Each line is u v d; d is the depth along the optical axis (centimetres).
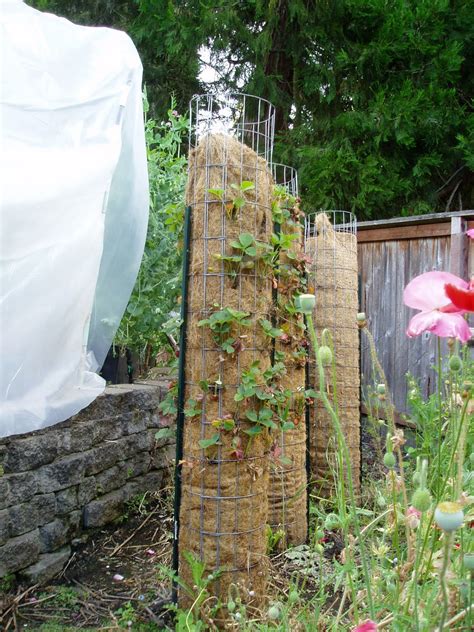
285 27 902
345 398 371
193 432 237
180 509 242
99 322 331
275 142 909
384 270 542
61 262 244
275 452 256
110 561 288
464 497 116
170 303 395
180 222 278
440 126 794
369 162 796
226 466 231
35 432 278
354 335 383
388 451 132
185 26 894
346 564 125
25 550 259
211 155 239
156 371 470
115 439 331
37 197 233
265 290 246
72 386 270
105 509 317
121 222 318
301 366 326
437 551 130
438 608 119
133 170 309
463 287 106
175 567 242
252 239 233
